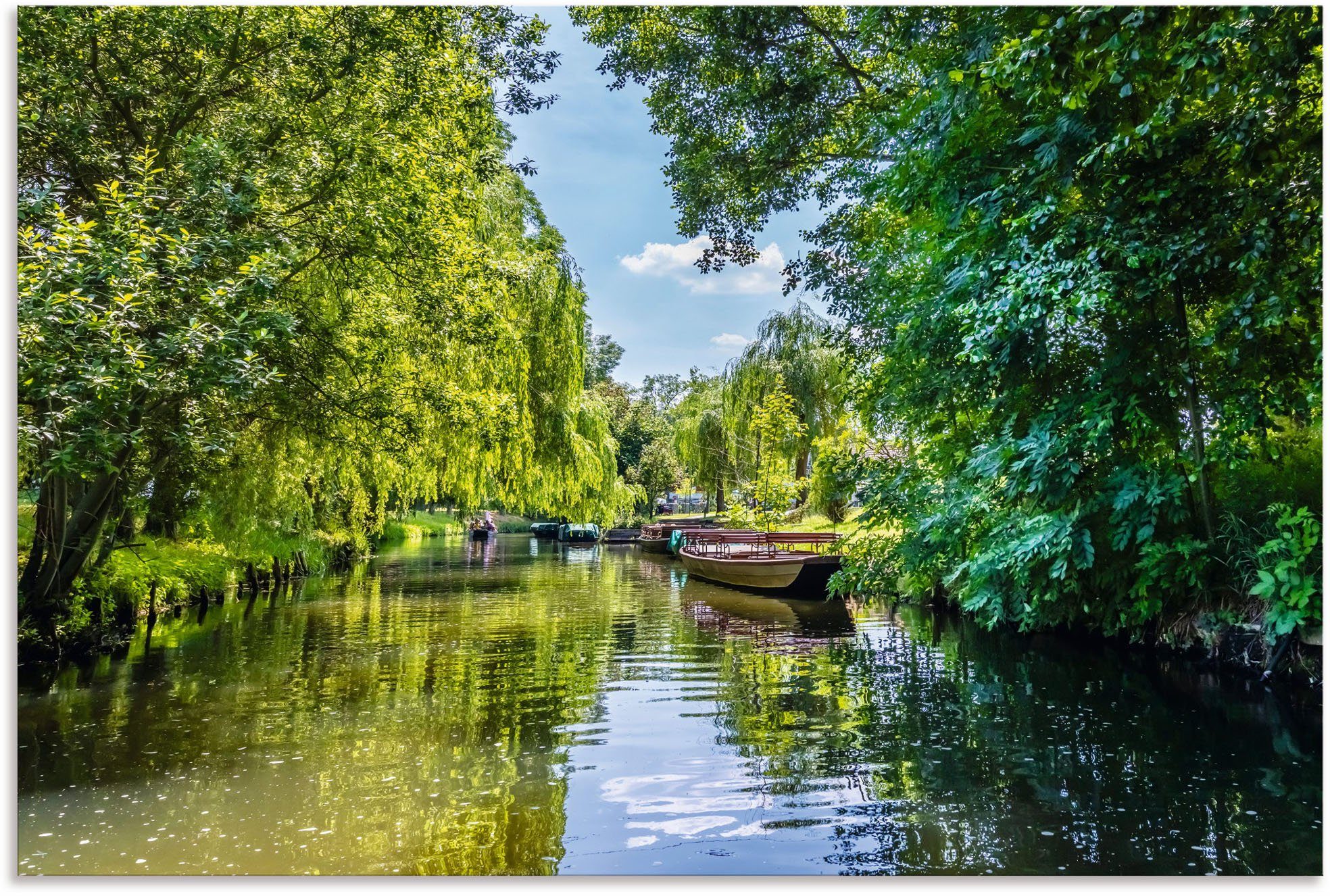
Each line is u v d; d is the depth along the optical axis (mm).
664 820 3945
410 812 4078
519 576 18375
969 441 8656
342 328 9469
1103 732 5344
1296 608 6023
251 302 6797
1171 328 6750
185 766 4855
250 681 7203
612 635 9867
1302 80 4910
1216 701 6043
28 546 8711
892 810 4051
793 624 10836
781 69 11320
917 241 8883
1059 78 4828
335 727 5680
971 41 6938
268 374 6492
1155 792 4246
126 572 10164
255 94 8312
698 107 12086
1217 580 7023
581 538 37938
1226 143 5219
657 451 39531
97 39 7117
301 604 12938
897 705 6156
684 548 19594
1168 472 6777
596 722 5773
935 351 8258
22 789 4457
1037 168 6441
